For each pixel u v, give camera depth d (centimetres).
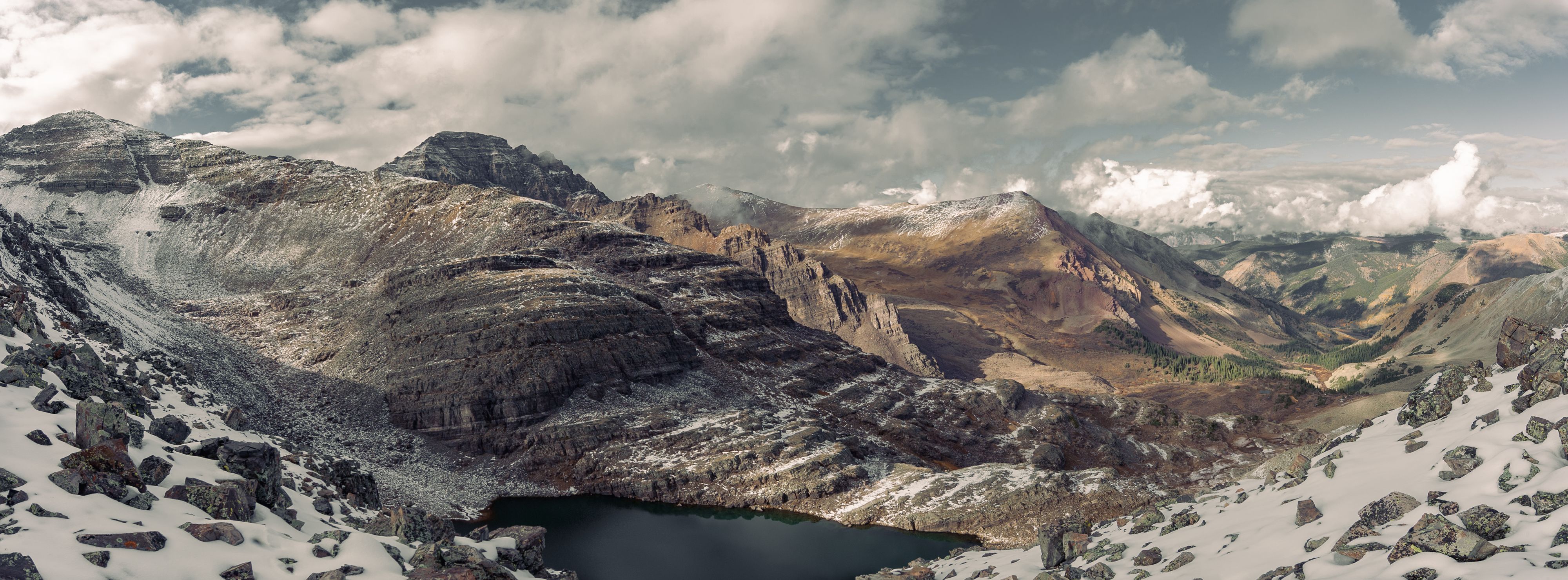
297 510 3447
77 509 2338
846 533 12619
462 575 2691
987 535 12262
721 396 19525
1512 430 2830
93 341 7831
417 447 15900
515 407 16675
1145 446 18925
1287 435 19412
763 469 15025
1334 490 3238
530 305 19625
